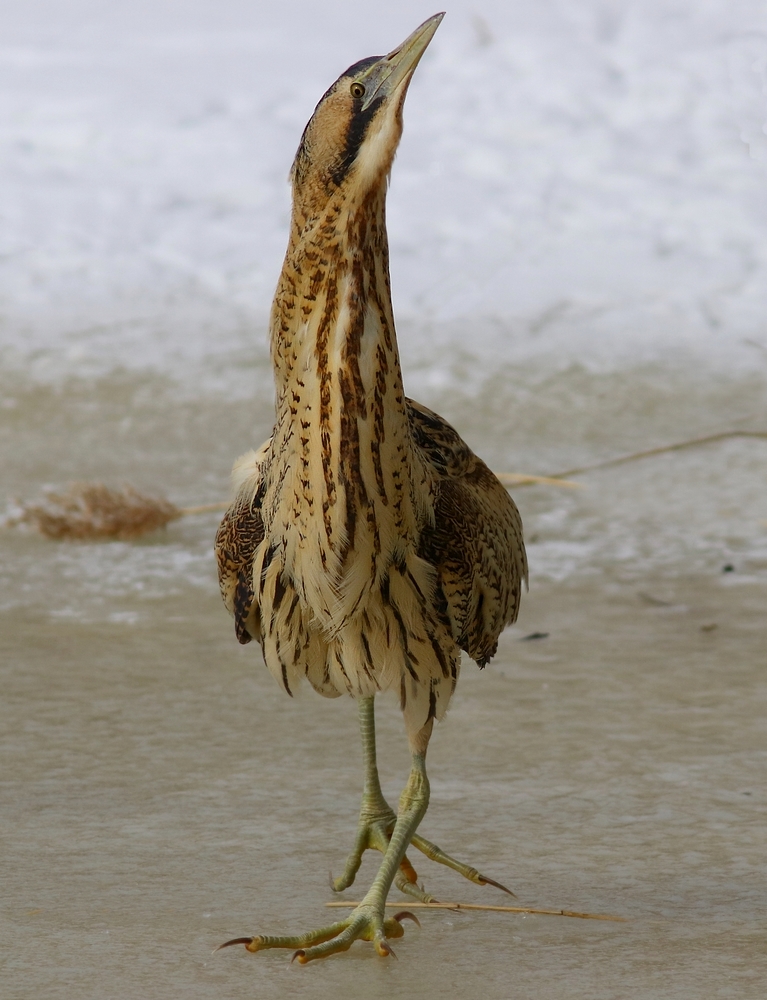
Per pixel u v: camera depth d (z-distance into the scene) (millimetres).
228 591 13570
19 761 14914
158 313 36000
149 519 22938
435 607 12156
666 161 44000
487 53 51750
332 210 11188
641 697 16750
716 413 29031
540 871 12664
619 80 49125
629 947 11250
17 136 46875
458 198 42250
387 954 11102
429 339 33812
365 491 11539
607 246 39312
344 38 55969
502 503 13828
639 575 21109
